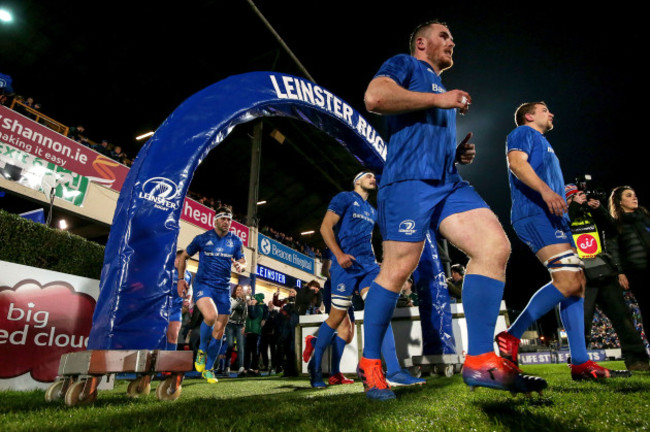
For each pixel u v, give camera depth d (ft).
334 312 10.48
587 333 11.17
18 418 4.40
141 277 7.30
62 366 6.25
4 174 26.66
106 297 7.13
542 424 3.28
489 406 4.38
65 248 9.64
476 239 5.07
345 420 3.89
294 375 17.07
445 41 6.57
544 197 6.85
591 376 7.29
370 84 5.46
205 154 9.12
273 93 11.51
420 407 4.59
